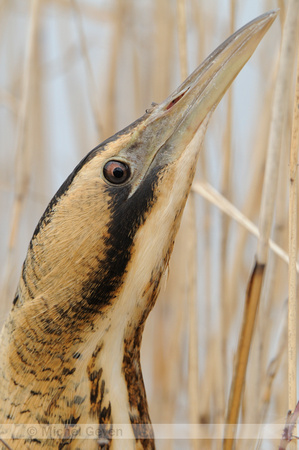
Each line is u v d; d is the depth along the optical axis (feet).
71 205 9.29
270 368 9.52
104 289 9.29
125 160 9.31
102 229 9.29
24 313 9.30
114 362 9.32
